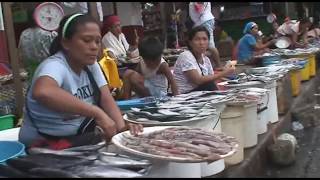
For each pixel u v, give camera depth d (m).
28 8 6.69
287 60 7.93
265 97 4.87
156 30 10.70
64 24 2.79
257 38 10.31
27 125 2.89
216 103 3.54
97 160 2.31
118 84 4.91
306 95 8.11
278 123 5.39
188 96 4.02
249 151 4.18
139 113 3.31
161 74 4.84
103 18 7.49
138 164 2.26
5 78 5.68
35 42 5.83
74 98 2.64
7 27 5.64
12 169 2.22
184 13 10.53
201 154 2.37
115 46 7.11
